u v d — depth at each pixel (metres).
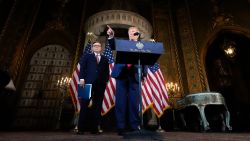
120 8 9.57
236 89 11.32
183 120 8.27
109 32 2.78
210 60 12.24
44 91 9.95
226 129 7.03
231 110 10.62
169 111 8.90
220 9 11.17
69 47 10.68
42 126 9.09
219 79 11.51
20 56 9.57
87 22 8.81
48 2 11.35
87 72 3.80
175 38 11.11
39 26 10.60
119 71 3.11
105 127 7.18
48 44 10.95
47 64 10.62
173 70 10.16
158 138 2.26
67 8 11.32
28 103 9.54
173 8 12.45
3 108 8.64
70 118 8.38
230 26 10.51
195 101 6.69
